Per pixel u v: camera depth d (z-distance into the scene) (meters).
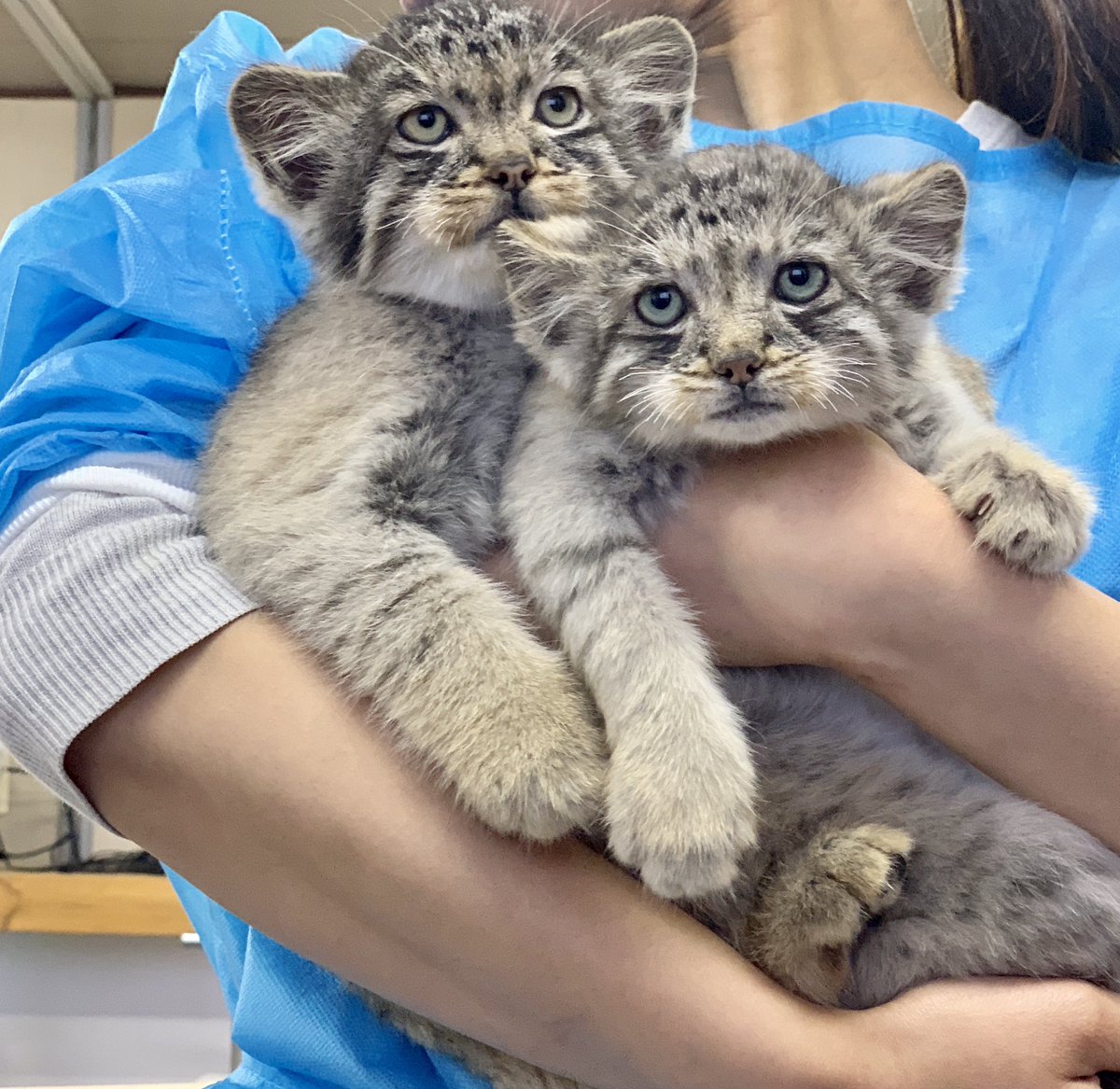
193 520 0.36
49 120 0.72
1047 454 0.41
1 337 0.40
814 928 0.33
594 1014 0.31
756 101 0.55
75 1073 0.80
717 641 0.36
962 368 0.43
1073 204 0.50
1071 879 0.33
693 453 0.38
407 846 0.31
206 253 0.43
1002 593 0.33
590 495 0.37
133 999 0.82
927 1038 0.31
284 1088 0.38
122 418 0.37
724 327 0.37
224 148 0.46
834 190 0.40
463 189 0.40
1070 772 0.33
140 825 0.32
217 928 0.43
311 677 0.33
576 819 0.32
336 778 0.32
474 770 0.32
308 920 0.32
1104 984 0.33
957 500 0.35
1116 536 0.42
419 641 0.34
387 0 0.63
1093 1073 0.32
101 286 0.40
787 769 0.36
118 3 0.63
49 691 0.32
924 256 0.39
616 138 0.44
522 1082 0.36
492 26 0.44
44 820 0.77
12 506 0.36
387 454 0.38
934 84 0.55
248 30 0.51
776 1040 0.31
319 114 0.43
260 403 0.39
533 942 0.31
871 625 0.34
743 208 0.39
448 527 0.38
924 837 0.34
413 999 0.32
